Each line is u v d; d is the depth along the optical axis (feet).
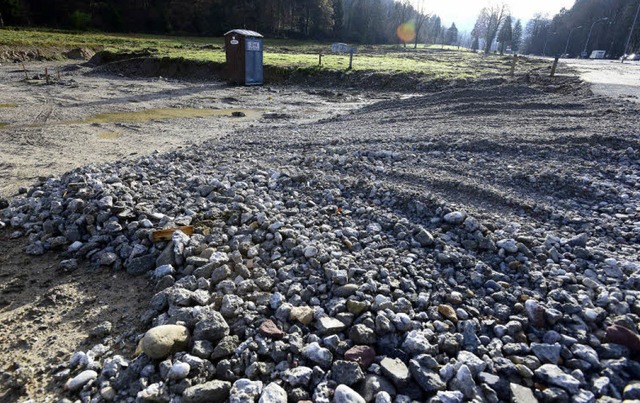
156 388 7.44
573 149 21.36
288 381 7.64
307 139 28.14
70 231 14.01
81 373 8.24
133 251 12.73
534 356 8.24
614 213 15.14
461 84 64.49
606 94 41.09
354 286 10.14
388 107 47.01
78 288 11.69
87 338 9.66
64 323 10.25
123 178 18.47
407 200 15.66
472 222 13.24
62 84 65.57
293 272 11.26
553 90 50.70
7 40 104.68
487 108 37.81
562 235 13.44
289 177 18.56
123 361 8.48
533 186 17.58
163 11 199.93
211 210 14.66
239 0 214.90
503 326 9.05
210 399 7.32
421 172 19.22
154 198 15.98
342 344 8.46
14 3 166.50
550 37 299.99
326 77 77.10
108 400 7.63
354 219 14.79
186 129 38.45
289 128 35.35
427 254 12.08
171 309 9.63
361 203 16.08
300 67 79.87
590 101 37.32
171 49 113.19
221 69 81.05
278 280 10.97
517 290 10.34
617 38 234.17
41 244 13.83
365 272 10.88
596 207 15.70
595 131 24.17
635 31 214.69
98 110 46.70
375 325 8.86
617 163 19.83
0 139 31.76
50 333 9.89
